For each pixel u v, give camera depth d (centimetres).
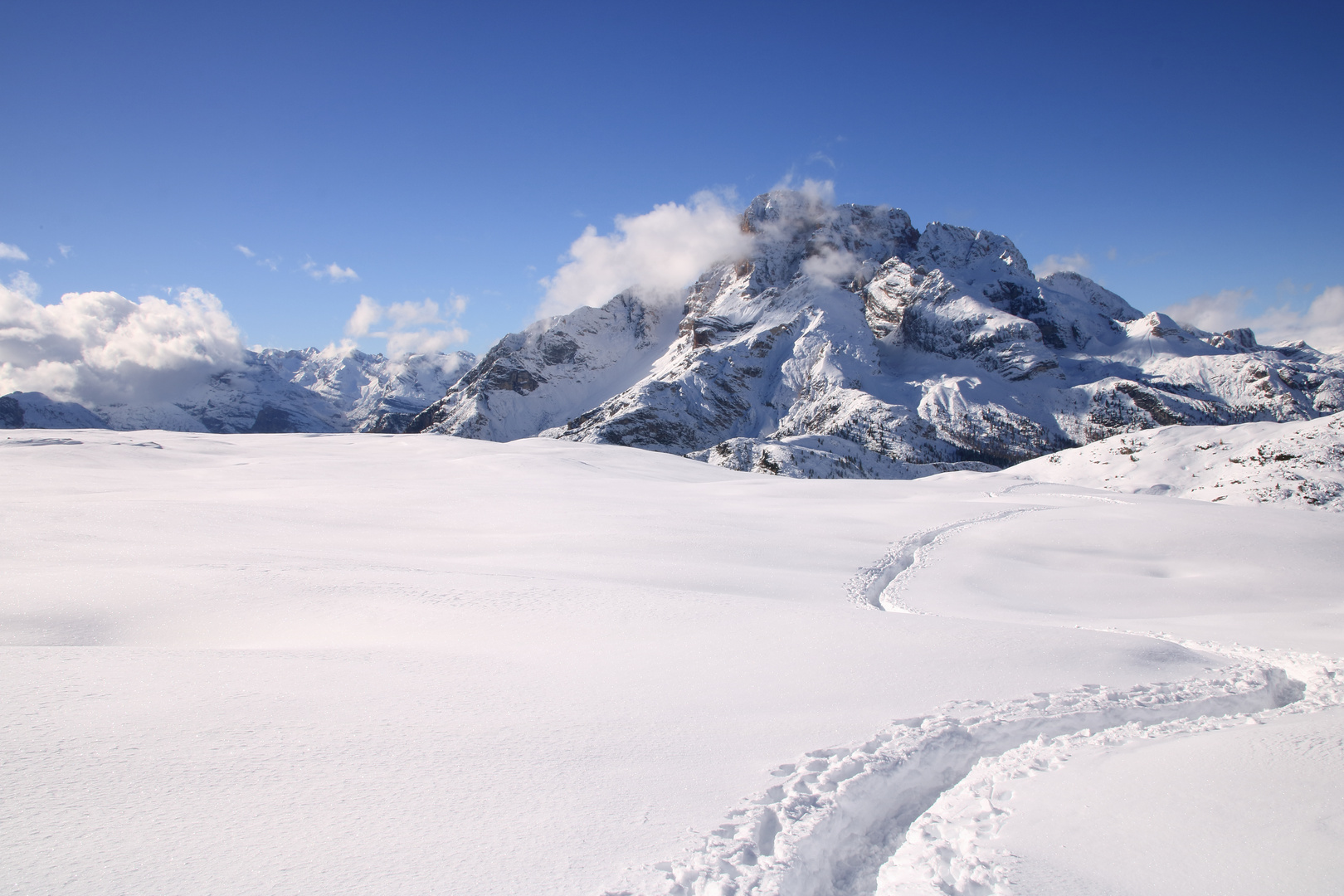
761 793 725
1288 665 1421
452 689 1026
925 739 882
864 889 638
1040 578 2798
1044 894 576
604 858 595
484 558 2705
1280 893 552
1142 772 796
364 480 5656
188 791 659
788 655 1299
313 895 514
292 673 1056
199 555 2295
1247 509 4209
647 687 1088
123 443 7644
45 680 943
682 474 7006
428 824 631
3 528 2656
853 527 3825
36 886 497
